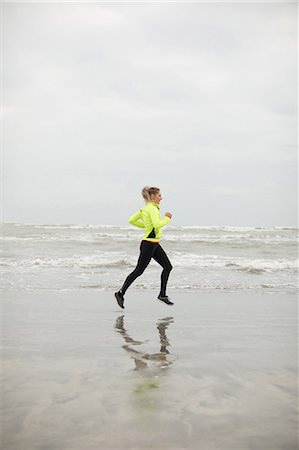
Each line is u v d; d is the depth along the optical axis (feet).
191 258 43.75
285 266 37.86
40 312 18.01
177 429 6.78
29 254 45.78
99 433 6.63
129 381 9.21
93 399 8.07
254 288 26.25
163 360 11.00
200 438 6.48
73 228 93.91
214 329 15.11
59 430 6.72
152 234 19.24
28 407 7.64
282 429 6.82
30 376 9.53
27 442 6.33
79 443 6.30
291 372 9.98
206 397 8.21
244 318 17.21
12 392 8.44
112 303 20.66
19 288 24.97
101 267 35.29
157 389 8.67
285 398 8.20
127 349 12.18
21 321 16.11
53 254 46.26
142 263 19.17
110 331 14.65
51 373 9.78
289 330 14.98
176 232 96.02
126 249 52.42
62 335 13.94
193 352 11.90
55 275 30.63
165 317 17.37
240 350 12.17
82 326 15.42
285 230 104.63
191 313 18.30
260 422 7.06
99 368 10.23
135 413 7.40
